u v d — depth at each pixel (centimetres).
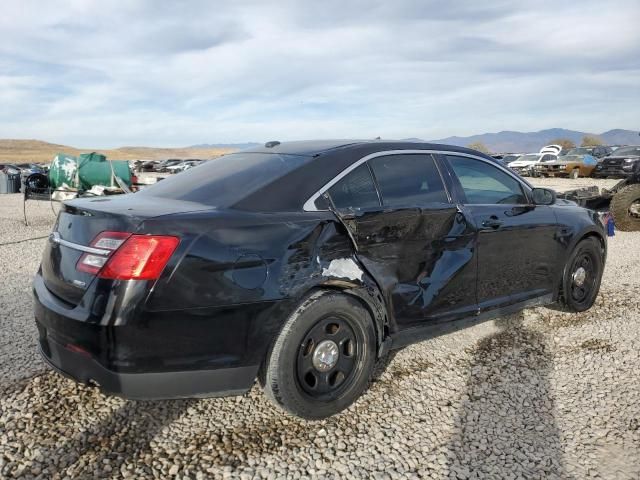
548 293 443
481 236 374
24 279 587
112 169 1107
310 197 301
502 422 297
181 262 247
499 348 404
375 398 322
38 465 249
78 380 259
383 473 250
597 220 491
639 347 407
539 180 2695
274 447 269
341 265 295
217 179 324
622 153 2605
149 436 276
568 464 259
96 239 255
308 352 287
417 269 336
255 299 263
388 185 339
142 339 242
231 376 263
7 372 342
